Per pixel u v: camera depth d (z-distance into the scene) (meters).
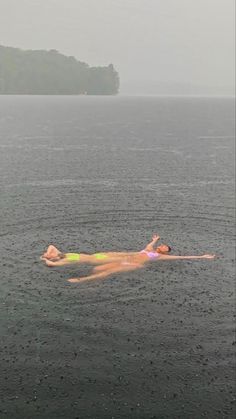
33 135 60.78
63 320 13.24
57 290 14.80
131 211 24.30
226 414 10.09
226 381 11.09
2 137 56.97
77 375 11.12
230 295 15.05
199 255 18.28
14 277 15.57
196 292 15.11
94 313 13.63
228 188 30.66
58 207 24.44
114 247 18.89
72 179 32.19
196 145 54.44
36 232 20.22
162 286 15.37
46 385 10.77
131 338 12.57
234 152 48.75
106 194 27.91
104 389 10.71
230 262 17.64
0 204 24.58
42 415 9.91
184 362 11.70
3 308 13.72
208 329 13.12
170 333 12.86
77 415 9.95
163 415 10.04
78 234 20.23
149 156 44.41
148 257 17.34
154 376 11.17
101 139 58.47
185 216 23.69
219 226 22.20
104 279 15.59
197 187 30.77
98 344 12.27
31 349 11.99
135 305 14.16
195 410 10.20
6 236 19.50
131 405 10.29
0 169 34.97
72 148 48.69
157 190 29.52
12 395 10.42
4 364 11.41
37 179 31.73
